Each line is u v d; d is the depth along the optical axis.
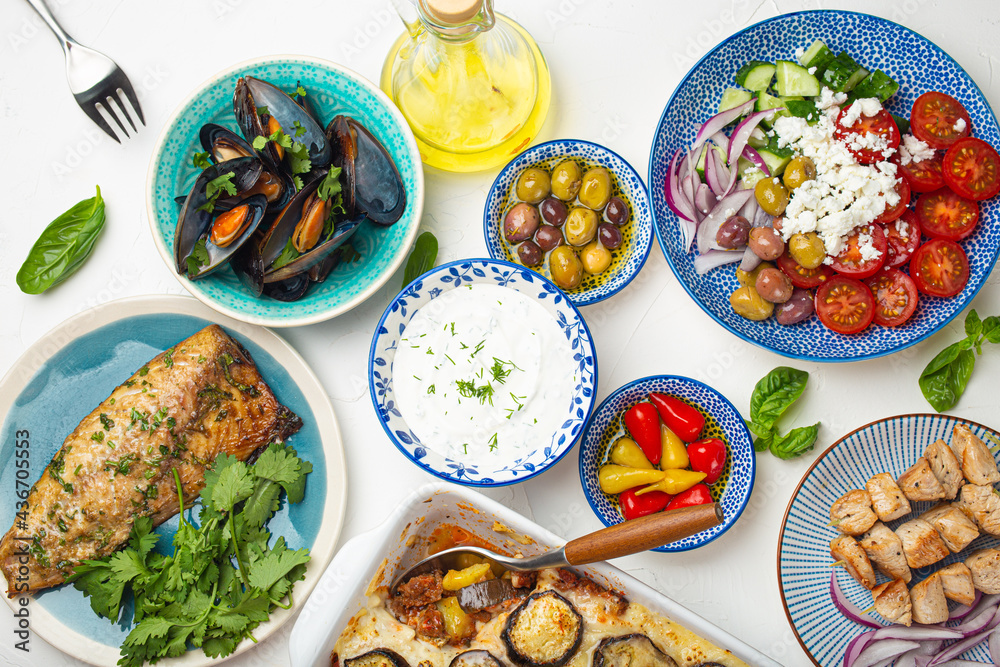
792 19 0.58
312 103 0.59
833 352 0.57
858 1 0.61
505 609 0.54
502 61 0.57
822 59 0.57
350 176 0.57
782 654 0.59
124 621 0.58
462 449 0.57
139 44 0.62
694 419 0.57
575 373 0.57
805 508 0.57
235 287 0.58
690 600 0.59
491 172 0.62
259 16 0.62
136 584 0.56
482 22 0.53
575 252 0.60
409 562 0.56
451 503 0.53
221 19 0.62
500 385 0.57
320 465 0.59
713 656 0.51
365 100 0.58
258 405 0.58
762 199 0.57
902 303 0.57
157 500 0.57
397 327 0.57
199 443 0.57
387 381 0.57
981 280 0.56
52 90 0.62
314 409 0.59
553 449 0.56
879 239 0.56
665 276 0.61
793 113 0.57
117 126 0.61
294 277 0.58
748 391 0.61
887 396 0.60
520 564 0.52
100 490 0.56
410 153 0.58
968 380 0.59
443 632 0.54
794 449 0.58
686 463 0.58
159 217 0.57
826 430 0.60
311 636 0.51
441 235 0.62
